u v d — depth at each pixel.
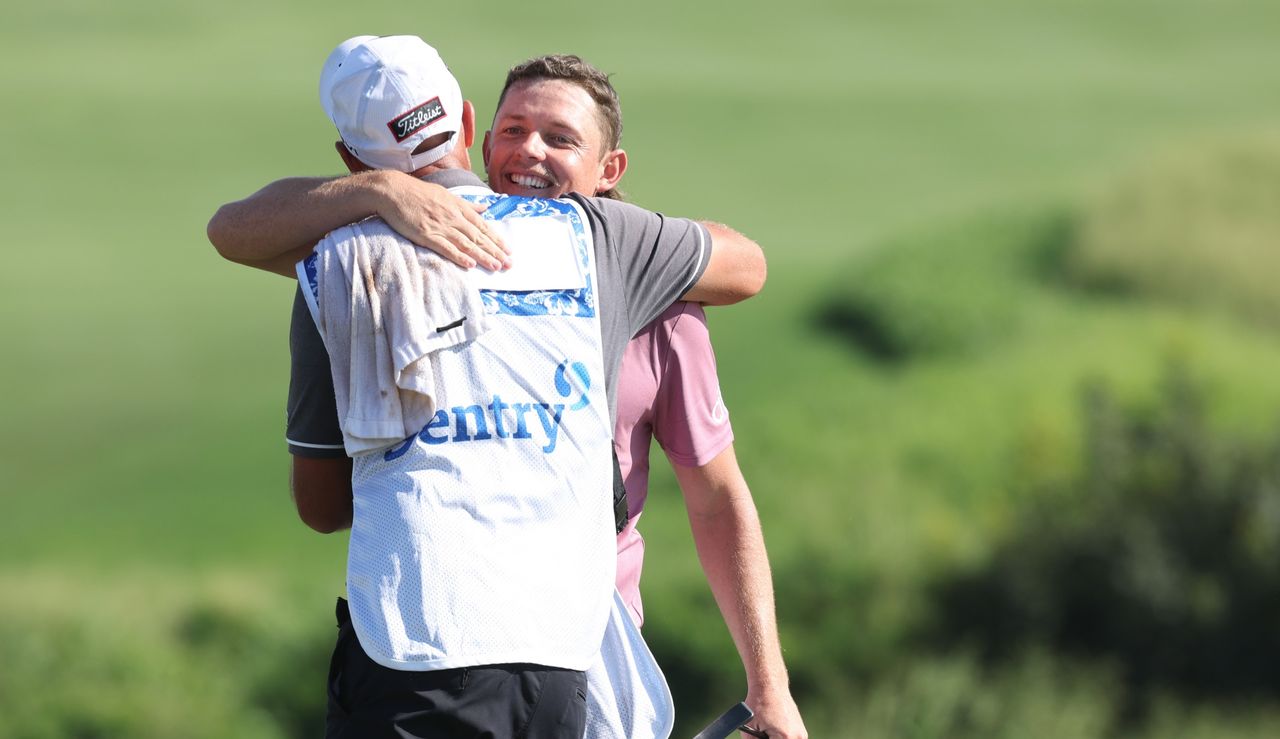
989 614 66.69
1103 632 66.31
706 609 65.19
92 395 108.31
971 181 157.75
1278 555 64.69
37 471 98.69
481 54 189.00
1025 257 130.88
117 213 144.25
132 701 67.75
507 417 8.93
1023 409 95.50
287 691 72.44
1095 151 166.62
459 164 10.17
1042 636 65.94
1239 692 64.12
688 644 64.12
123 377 111.38
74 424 104.69
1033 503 71.38
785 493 79.62
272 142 162.62
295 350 9.48
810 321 121.31
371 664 8.80
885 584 67.25
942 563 68.44
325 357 9.38
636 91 182.62
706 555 11.19
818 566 67.69
